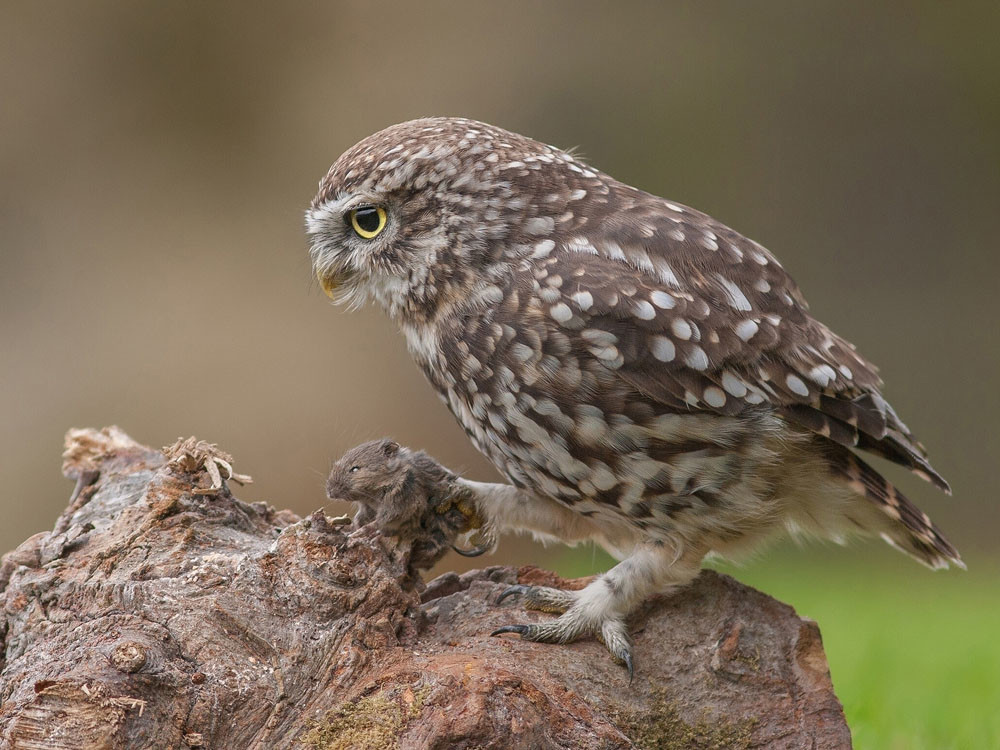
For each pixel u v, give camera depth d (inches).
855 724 436.1
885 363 1195.9
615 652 318.0
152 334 962.1
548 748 274.5
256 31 1003.3
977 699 491.5
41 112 989.2
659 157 1144.2
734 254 346.3
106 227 1000.2
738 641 323.9
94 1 983.6
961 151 1192.8
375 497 332.2
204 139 1013.8
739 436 330.0
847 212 1199.6
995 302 1209.4
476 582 340.8
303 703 275.9
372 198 352.5
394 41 1034.7
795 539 369.1
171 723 265.9
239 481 324.8
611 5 1099.9
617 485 334.0
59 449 922.1
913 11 1151.0
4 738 255.6
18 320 978.1
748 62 1151.6
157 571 295.7
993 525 1122.7
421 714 268.7
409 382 959.0
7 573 312.0
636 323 324.8
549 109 1101.1
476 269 343.3
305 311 969.5
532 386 330.6
